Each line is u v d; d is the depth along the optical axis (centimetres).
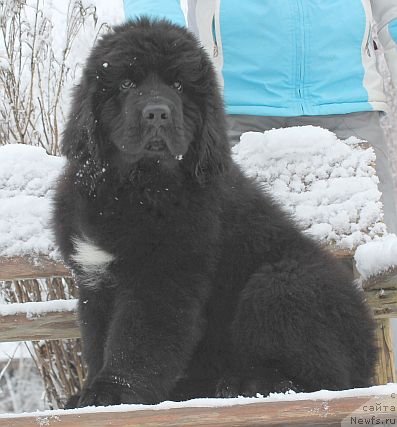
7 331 244
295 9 254
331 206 245
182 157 208
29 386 327
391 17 260
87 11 305
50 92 290
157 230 203
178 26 218
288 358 202
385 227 244
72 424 167
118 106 209
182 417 169
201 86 212
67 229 213
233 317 211
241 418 169
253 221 217
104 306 211
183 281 203
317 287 207
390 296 239
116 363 196
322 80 256
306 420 170
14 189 245
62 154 215
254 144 249
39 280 280
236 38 254
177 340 200
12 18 283
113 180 208
